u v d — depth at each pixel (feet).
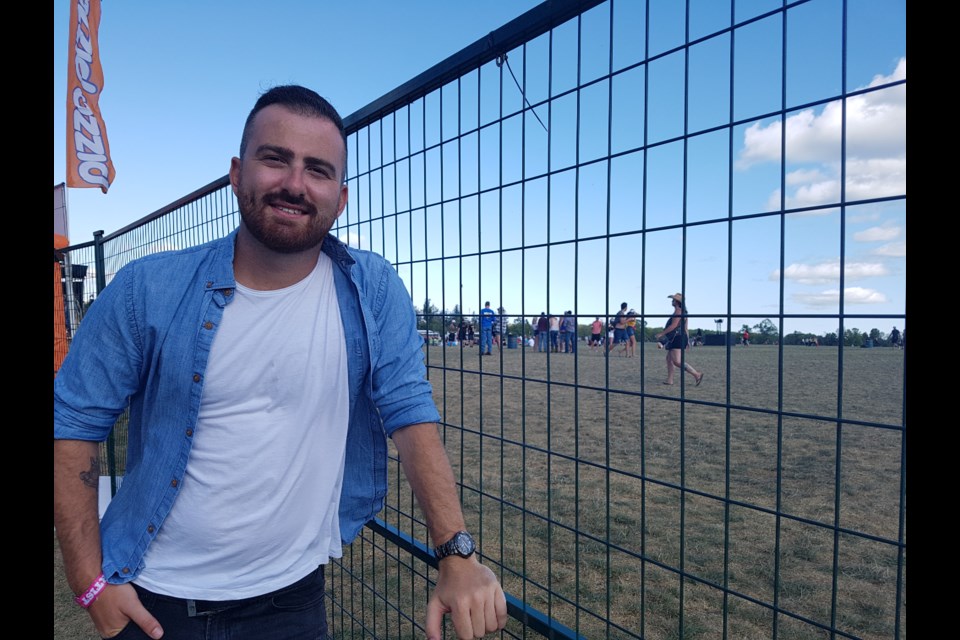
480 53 5.60
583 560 11.28
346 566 11.48
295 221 4.45
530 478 16.92
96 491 4.61
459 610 3.88
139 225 16.21
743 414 26.40
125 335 4.56
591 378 38.24
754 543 11.97
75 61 16.47
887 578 10.39
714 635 8.80
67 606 10.77
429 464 4.59
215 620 4.80
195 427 4.71
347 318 5.00
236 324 4.73
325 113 4.58
